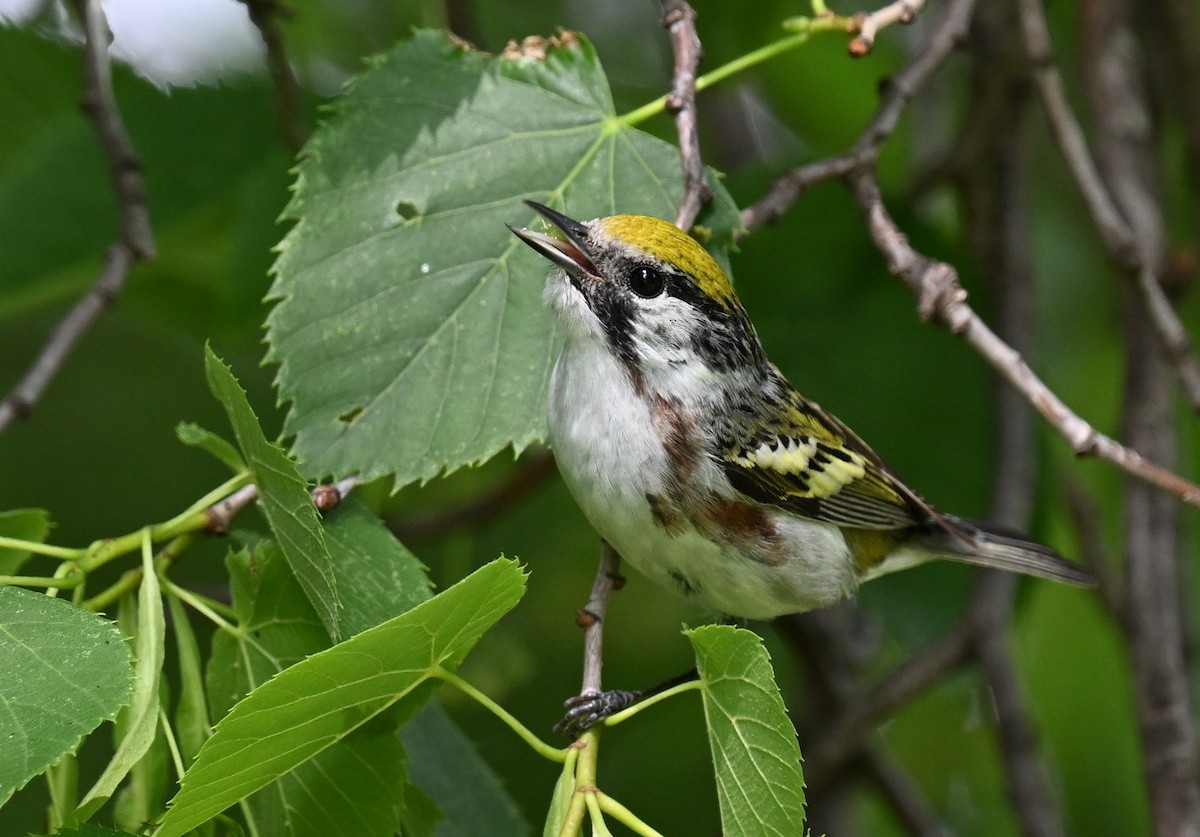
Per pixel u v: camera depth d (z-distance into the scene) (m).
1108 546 13.98
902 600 11.98
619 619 13.10
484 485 13.23
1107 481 14.07
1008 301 12.09
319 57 13.73
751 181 11.25
